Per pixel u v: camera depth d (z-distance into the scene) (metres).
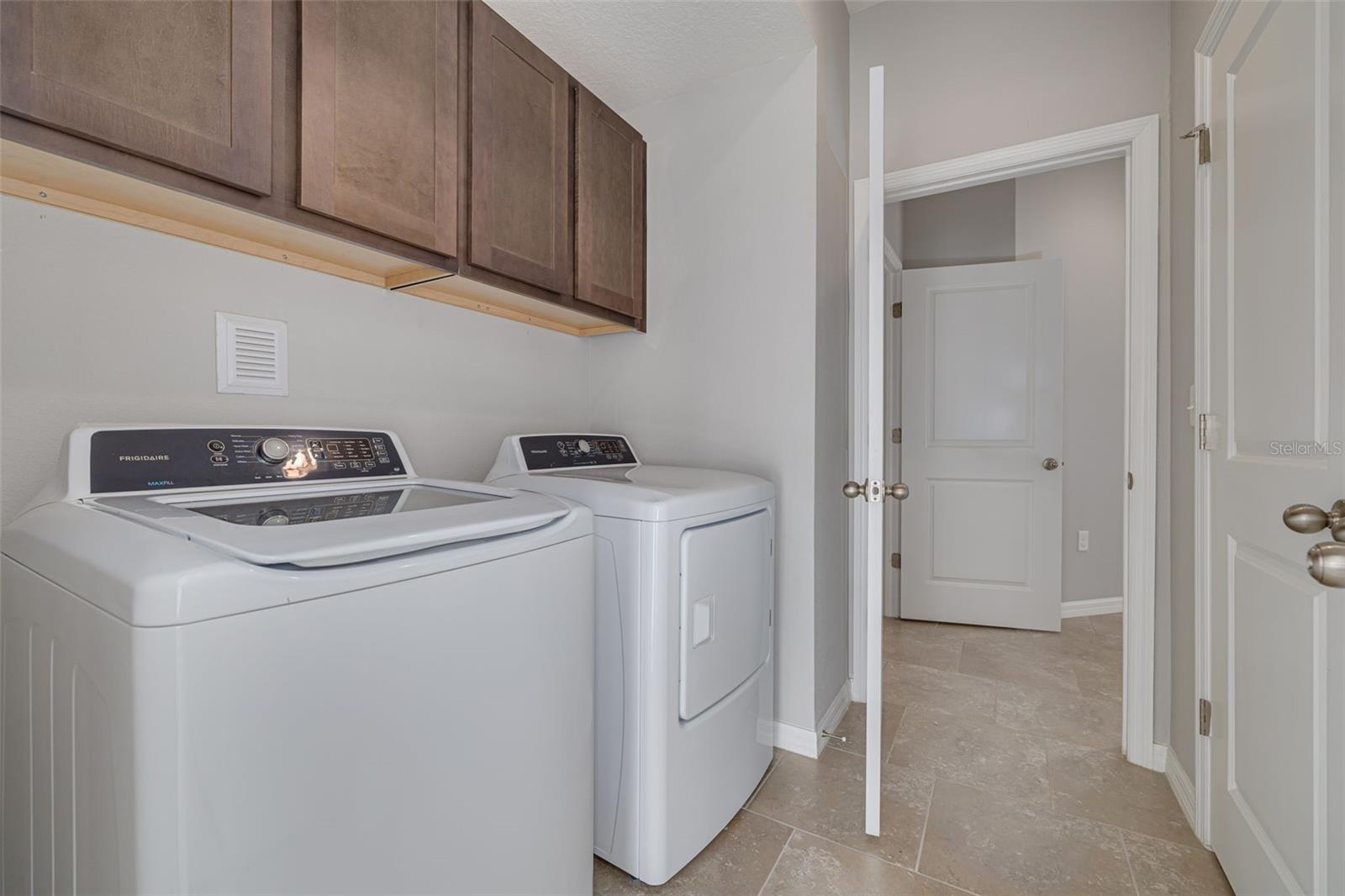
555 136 1.60
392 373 1.49
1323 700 0.90
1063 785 1.67
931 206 3.41
